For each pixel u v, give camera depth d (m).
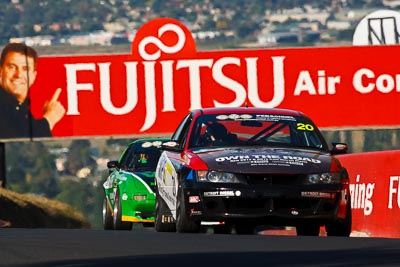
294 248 33.72
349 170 62.56
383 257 30.45
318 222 43.50
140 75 99.31
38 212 99.88
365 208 59.91
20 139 99.81
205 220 43.47
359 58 99.75
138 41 99.31
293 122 47.41
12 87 100.06
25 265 29.48
